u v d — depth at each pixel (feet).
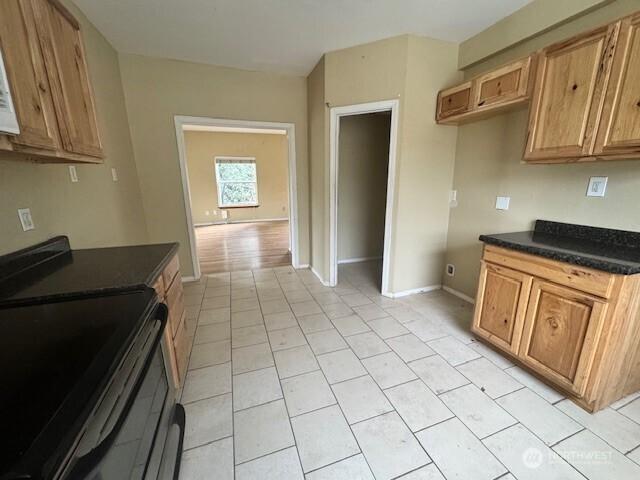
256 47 8.82
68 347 2.33
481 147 8.21
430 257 9.82
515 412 4.84
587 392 4.66
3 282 3.80
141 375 2.51
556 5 5.96
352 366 6.10
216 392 5.40
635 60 4.18
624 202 5.28
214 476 3.84
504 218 7.73
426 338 7.12
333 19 7.22
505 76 6.36
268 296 9.95
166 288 4.88
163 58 9.66
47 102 3.77
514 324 5.79
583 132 4.93
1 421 1.61
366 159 13.55
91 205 6.58
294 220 12.69
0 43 2.90
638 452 4.11
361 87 8.73
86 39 6.97
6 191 4.05
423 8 6.72
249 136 26.50
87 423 1.68
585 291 4.55
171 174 10.61
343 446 4.27
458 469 3.91
